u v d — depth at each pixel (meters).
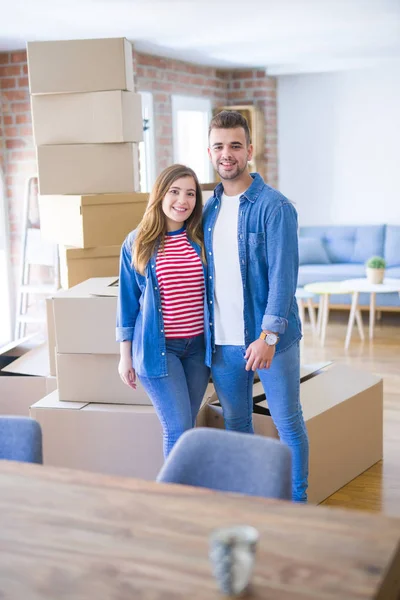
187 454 1.99
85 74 4.09
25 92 6.04
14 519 1.71
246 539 1.41
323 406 3.53
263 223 2.71
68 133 4.16
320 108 8.30
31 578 1.48
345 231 8.15
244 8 4.80
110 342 3.28
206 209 2.84
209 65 7.70
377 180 8.18
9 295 6.30
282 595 1.38
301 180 8.50
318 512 1.68
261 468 1.91
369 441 3.88
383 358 6.11
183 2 4.53
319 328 7.14
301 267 7.89
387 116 8.05
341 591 1.38
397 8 5.04
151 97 6.88
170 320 2.77
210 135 2.74
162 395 2.79
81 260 3.99
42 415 3.35
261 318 2.79
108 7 4.59
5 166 6.17
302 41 6.32
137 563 1.51
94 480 1.89
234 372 2.84
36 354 4.34
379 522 1.63
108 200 3.98
